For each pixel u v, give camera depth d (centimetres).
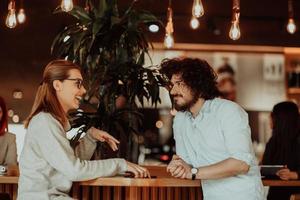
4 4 671
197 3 416
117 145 330
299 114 440
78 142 324
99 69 362
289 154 434
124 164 292
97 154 354
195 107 287
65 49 370
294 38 715
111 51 364
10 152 472
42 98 294
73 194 304
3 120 473
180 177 271
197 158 287
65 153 278
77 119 355
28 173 281
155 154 694
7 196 307
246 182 277
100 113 360
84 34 359
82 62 363
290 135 434
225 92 731
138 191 321
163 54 724
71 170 275
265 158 446
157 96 358
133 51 368
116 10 359
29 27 678
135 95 365
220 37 702
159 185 284
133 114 368
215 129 277
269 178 347
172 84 288
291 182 332
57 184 283
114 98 362
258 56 739
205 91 284
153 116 703
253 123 730
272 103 737
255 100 735
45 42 677
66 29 373
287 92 742
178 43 696
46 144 279
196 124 283
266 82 738
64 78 294
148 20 362
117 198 316
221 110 276
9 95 673
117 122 361
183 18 691
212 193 284
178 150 298
